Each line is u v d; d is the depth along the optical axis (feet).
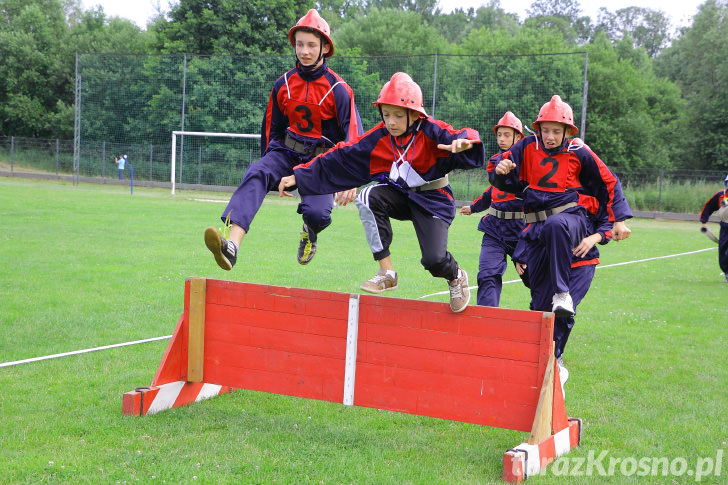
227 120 116.98
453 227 73.51
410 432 15.81
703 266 48.70
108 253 41.86
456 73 102.32
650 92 154.61
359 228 64.85
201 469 13.01
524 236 19.61
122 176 121.70
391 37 166.20
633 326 27.63
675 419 16.71
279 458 13.78
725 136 140.67
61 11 176.04
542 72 98.58
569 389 19.19
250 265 38.73
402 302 15.06
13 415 15.78
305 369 16.08
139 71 122.62
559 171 18.81
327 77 16.05
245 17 140.26
